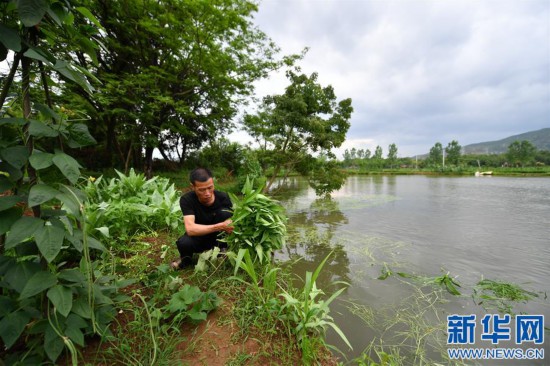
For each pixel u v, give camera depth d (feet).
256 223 7.30
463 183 52.75
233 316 5.35
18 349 3.68
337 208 23.38
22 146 3.00
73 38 3.50
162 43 24.97
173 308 4.74
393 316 6.80
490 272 9.52
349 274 9.44
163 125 28.76
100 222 7.49
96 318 3.87
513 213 20.39
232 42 26.45
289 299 5.14
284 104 24.47
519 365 5.24
